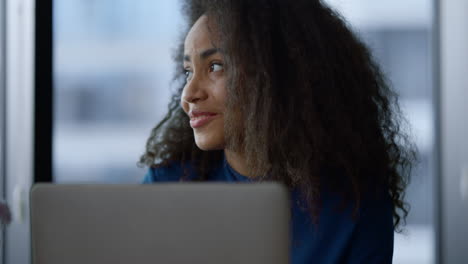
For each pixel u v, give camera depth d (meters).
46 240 0.65
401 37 1.86
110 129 1.84
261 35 1.04
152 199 0.64
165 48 1.81
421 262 1.93
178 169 1.25
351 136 1.07
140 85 1.83
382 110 1.18
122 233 0.64
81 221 0.65
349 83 1.11
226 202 0.64
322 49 1.07
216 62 1.04
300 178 1.03
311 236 1.04
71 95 1.82
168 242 0.64
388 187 1.13
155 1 1.80
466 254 1.91
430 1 1.87
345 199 1.04
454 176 1.90
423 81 1.89
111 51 1.81
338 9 1.17
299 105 1.04
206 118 1.05
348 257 1.04
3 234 1.78
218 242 0.64
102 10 1.80
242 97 1.03
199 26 1.06
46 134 1.80
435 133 1.90
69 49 1.80
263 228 0.63
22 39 1.77
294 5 1.08
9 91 1.78
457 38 1.87
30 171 1.80
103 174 1.85
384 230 1.05
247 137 1.04
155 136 1.29
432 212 1.92
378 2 1.83
